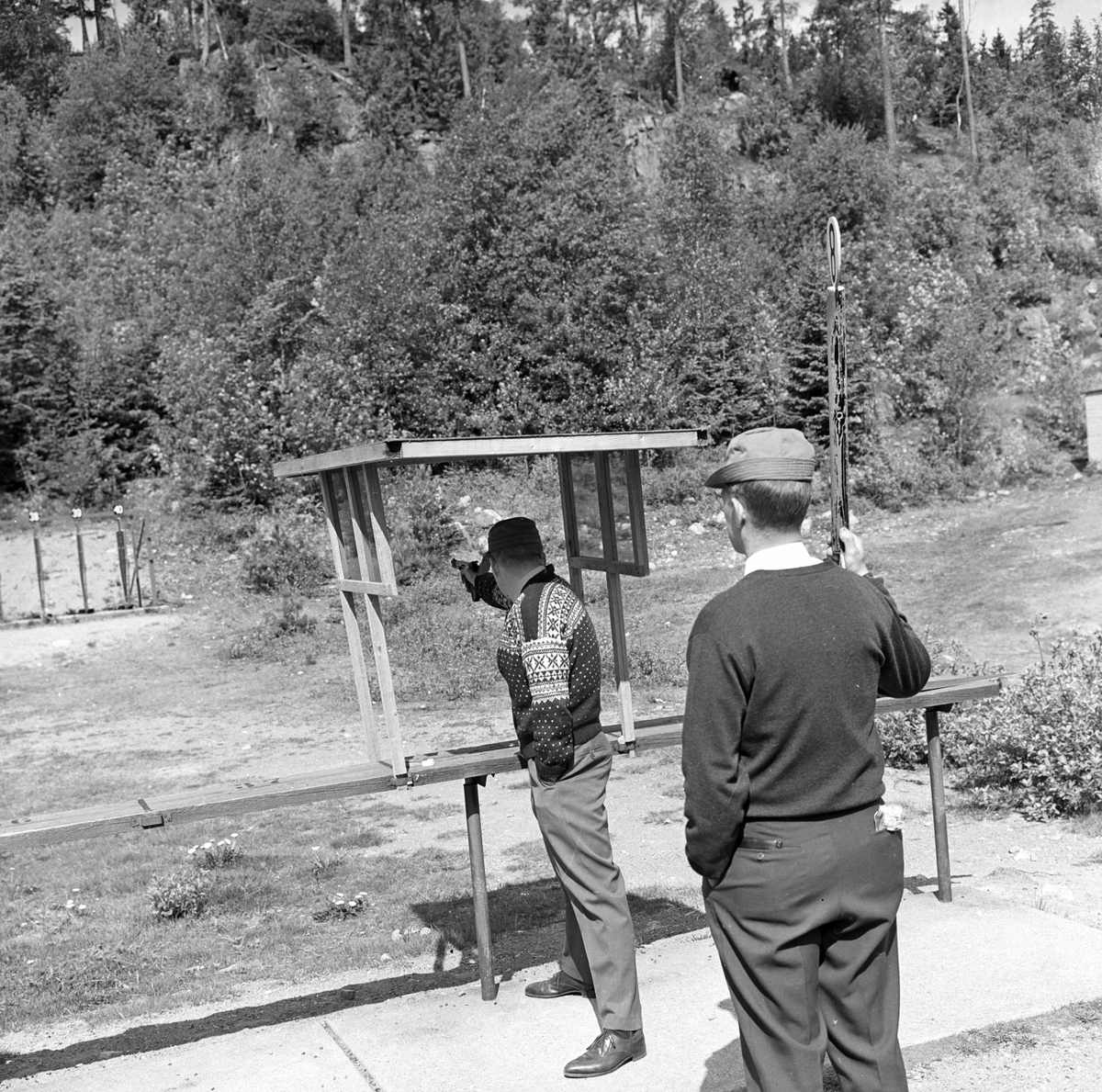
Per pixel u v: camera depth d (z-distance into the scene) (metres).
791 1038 2.22
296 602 17.98
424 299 24.94
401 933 5.32
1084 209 41.81
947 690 4.48
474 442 3.51
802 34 70.19
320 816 8.38
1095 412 26.88
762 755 2.20
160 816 3.38
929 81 68.12
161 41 57.78
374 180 35.66
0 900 6.62
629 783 8.58
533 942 4.98
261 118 48.00
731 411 26.33
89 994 4.75
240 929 5.70
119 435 26.06
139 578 20.20
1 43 55.34
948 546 20.72
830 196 33.47
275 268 26.50
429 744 10.33
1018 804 6.94
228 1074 3.46
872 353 27.48
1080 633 13.37
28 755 11.33
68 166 42.62
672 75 60.62
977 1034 3.37
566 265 26.69
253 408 23.05
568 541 4.71
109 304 29.47
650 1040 3.48
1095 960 3.88
